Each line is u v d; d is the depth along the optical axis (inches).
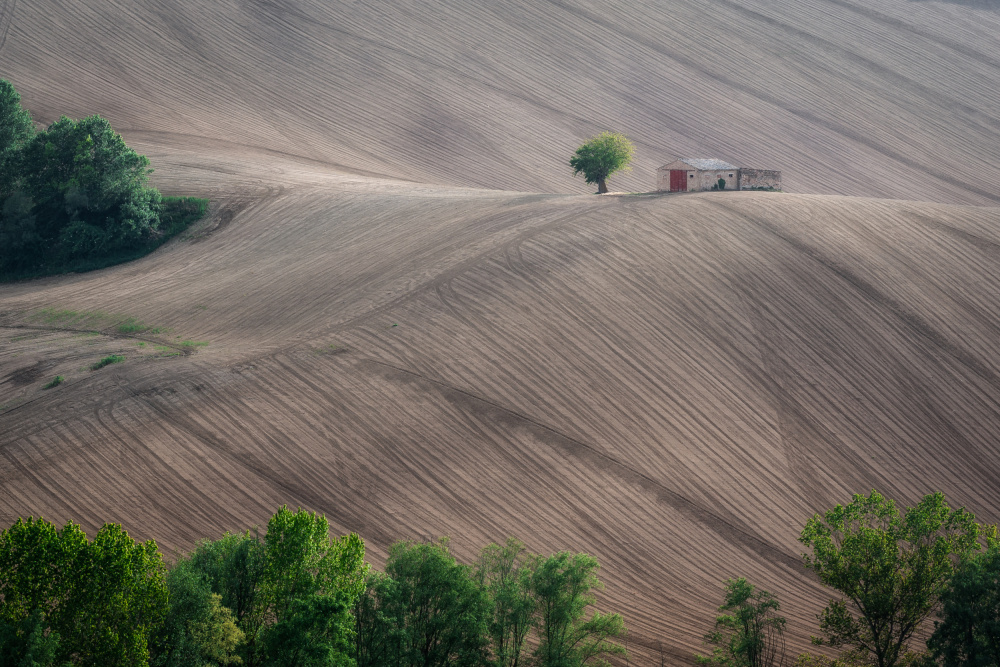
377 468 3090.6
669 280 4190.5
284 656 1587.1
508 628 1994.3
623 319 3914.9
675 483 3184.1
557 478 3134.8
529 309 3929.6
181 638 1585.9
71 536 1546.5
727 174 5447.8
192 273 4980.3
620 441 3324.3
